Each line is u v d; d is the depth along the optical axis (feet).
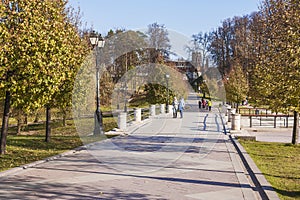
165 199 24.29
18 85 37.91
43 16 39.47
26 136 63.31
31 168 35.22
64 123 80.28
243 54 131.95
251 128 79.82
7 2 37.40
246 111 125.29
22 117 68.54
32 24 37.81
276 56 36.17
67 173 32.83
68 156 42.39
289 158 40.60
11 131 74.54
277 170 33.32
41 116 79.71
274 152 45.06
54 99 50.83
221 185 28.09
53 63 38.96
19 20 38.09
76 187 27.66
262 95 47.83
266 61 44.86
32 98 40.47
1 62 35.50
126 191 26.43
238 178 30.55
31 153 43.04
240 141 56.03
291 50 30.17
